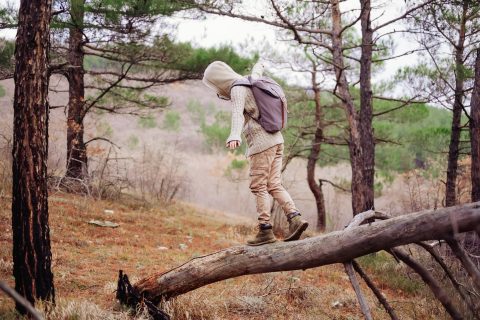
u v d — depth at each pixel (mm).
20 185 4625
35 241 4660
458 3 8602
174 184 16375
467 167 11367
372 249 4102
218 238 10430
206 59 12211
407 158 16609
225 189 20375
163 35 11320
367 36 9758
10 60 11492
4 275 6098
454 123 9586
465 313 5402
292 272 7496
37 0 4621
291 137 13992
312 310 6078
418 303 6539
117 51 11914
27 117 4613
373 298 6840
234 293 6188
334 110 14766
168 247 9047
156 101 13445
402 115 13484
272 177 4613
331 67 12789
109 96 13492
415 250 8430
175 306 5172
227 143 4195
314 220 15688
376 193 15078
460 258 3775
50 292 4801
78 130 12016
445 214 3691
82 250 7922
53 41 11820
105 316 4730
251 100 4512
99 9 10719
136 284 5066
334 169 21438
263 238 4602
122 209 12008
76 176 12555
